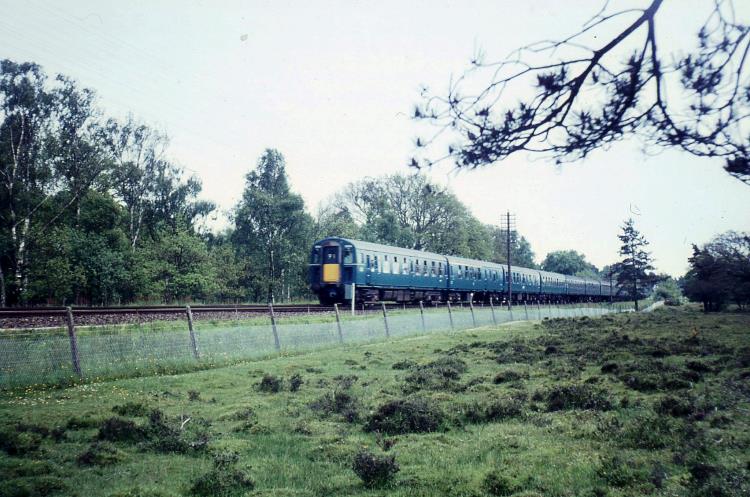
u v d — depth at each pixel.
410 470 8.01
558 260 159.38
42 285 36.97
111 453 8.55
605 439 9.25
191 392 12.71
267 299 58.06
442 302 49.81
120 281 40.59
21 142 39.25
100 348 14.59
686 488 6.82
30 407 10.96
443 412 10.91
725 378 14.20
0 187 39.06
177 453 8.88
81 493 6.94
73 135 43.44
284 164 62.41
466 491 7.15
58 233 39.19
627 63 4.60
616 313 56.78
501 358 19.25
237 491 7.27
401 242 68.00
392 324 26.72
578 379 15.14
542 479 7.45
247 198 59.62
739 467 7.35
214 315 25.03
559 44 4.62
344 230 61.34
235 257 57.69
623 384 14.19
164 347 16.09
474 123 4.96
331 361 18.39
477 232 75.00
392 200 73.50
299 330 21.03
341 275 36.88
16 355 12.91
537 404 12.20
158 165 54.66
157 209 58.59
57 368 13.46
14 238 37.88
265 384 13.62
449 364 17.48
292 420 10.84
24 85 39.62
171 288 46.94
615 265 71.12
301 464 8.42
